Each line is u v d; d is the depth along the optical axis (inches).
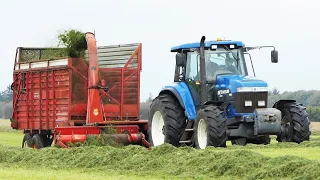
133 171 1302.9
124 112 2096.5
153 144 1963.6
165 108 1919.3
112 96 2078.0
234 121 1806.1
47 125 2105.1
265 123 1754.4
